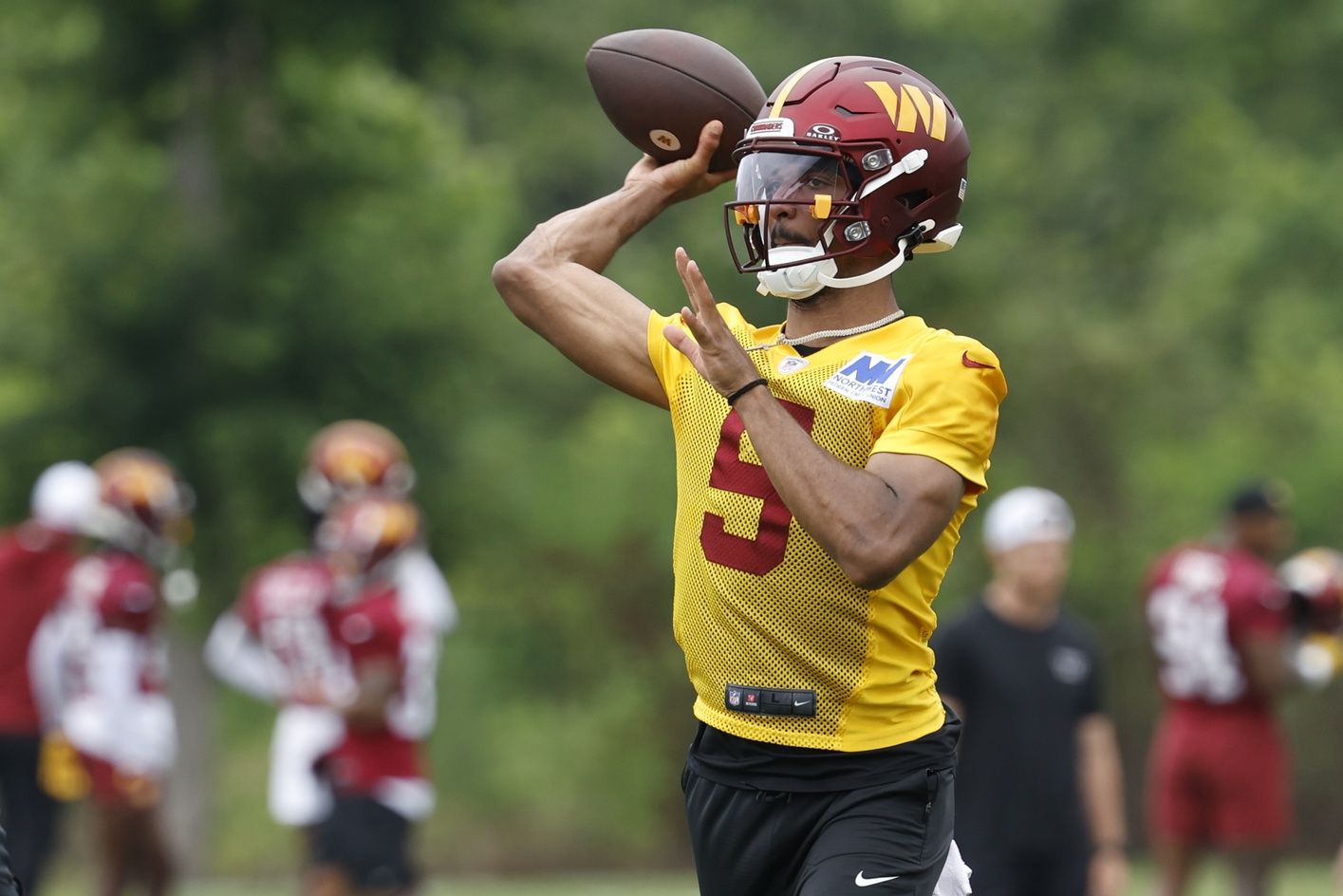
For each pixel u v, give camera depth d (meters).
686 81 16.36
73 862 85.69
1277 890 47.06
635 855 98.12
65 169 72.56
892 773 14.37
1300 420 91.00
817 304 14.70
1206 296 94.31
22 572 35.41
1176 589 36.19
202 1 69.56
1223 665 35.66
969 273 90.12
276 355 70.56
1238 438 91.75
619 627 100.00
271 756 99.56
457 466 76.94
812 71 14.59
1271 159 97.50
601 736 98.12
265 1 69.69
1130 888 49.84
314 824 31.44
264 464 70.19
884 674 14.30
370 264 72.69
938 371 13.84
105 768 35.50
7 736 35.41
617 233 16.23
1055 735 26.84
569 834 97.62
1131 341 96.06
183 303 71.00
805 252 14.26
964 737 26.92
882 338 14.41
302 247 73.12
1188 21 102.50
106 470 36.78
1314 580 36.62
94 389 70.31
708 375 13.49
